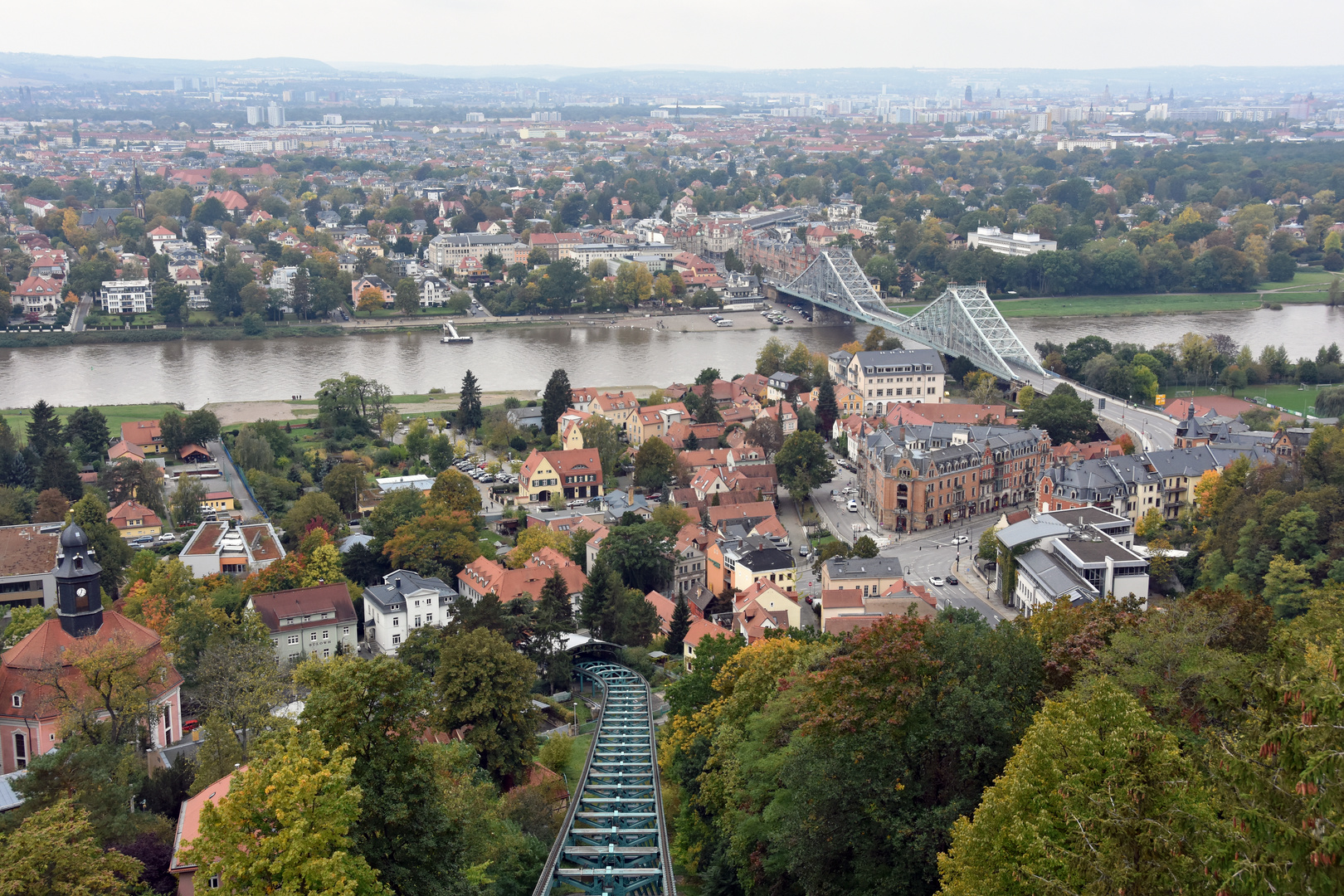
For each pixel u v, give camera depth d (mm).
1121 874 80312
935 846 112125
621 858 150000
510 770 176750
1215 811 83812
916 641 123438
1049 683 126000
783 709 139625
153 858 129000
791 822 123438
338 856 97938
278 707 186000
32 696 171750
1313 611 148250
